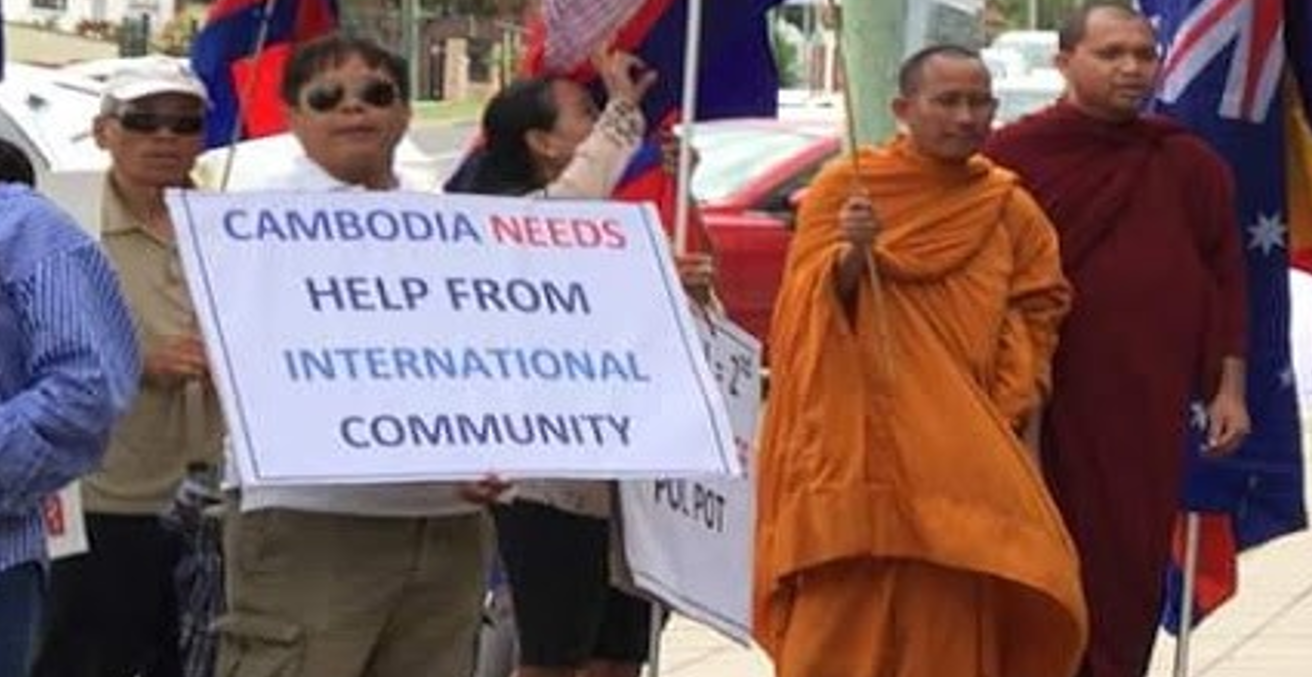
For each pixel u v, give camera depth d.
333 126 5.96
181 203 5.47
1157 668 9.70
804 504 6.75
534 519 6.71
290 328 5.45
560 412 5.58
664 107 7.46
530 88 6.93
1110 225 7.18
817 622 6.81
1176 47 7.79
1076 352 7.18
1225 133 7.77
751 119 7.85
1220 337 7.30
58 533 6.29
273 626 5.81
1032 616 6.87
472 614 6.04
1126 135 7.23
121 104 6.76
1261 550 11.91
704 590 6.34
